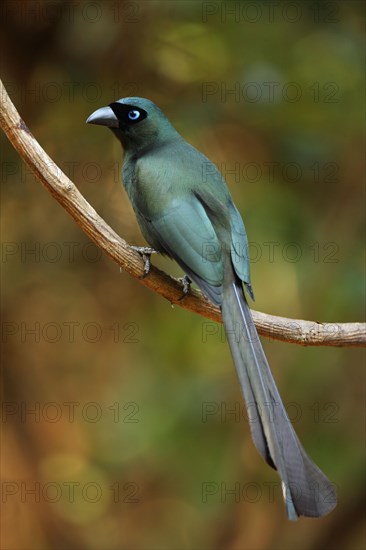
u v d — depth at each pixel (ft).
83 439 50.37
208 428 46.55
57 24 44.01
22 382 49.14
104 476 49.62
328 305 44.57
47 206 45.80
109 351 48.49
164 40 44.19
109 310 47.91
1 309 47.62
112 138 44.75
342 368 46.29
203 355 47.26
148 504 50.31
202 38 43.91
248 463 46.88
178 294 30.09
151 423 47.01
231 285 29.43
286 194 45.16
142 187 31.24
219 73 44.01
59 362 48.85
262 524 47.91
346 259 44.86
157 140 33.27
